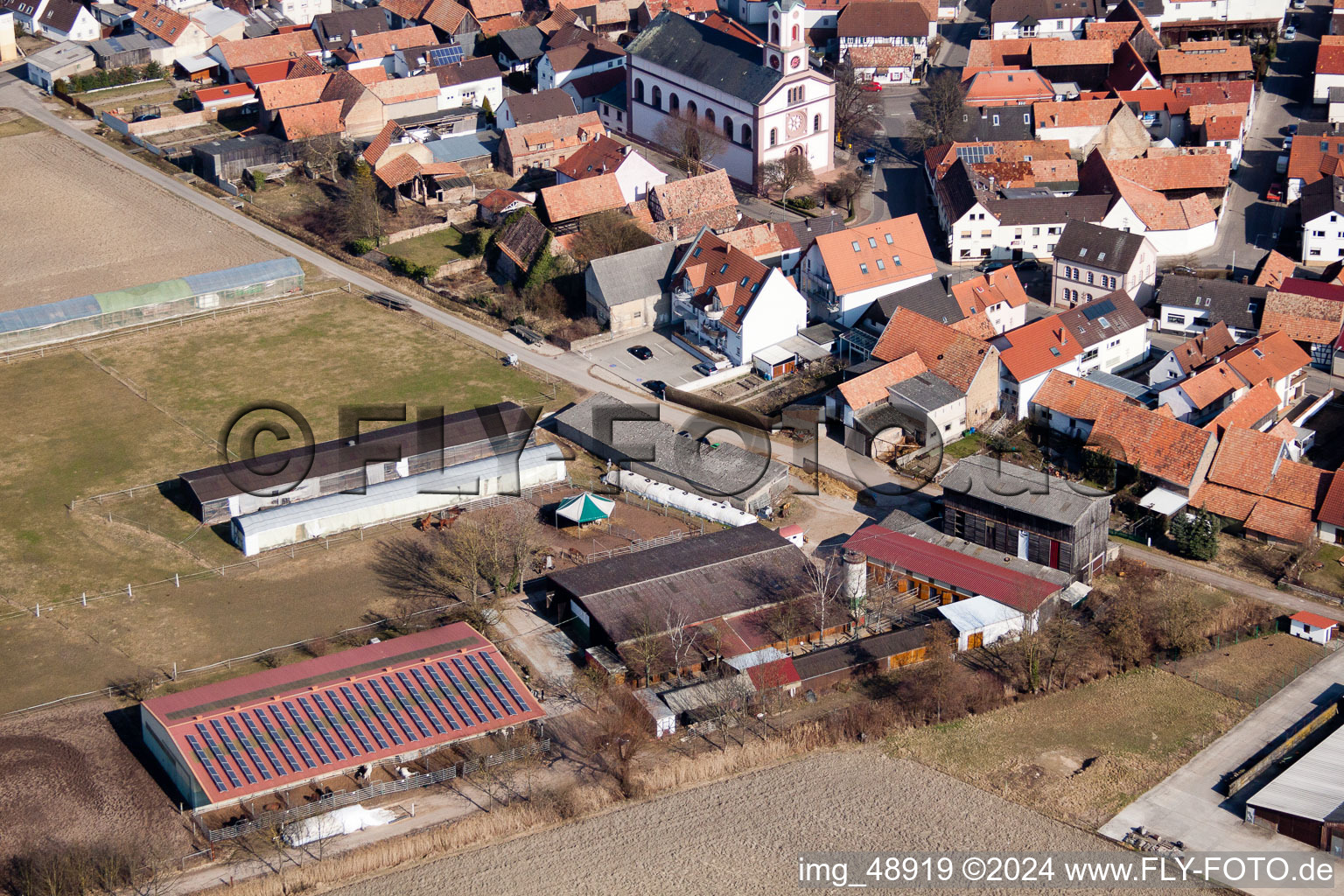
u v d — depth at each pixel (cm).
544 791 11000
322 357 17288
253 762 10750
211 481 14100
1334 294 17300
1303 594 13375
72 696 11838
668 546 13400
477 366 17100
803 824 10756
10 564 13475
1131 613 12638
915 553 13512
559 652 12431
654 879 10225
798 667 12056
